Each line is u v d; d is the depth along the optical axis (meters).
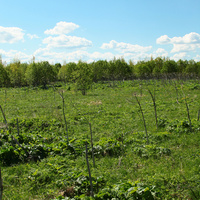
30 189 6.05
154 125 12.38
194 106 16.69
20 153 8.17
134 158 8.00
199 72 48.72
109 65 58.38
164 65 55.22
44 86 44.94
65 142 9.49
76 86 30.72
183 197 5.34
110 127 12.84
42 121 13.98
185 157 7.70
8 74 50.66
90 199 4.94
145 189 4.94
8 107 20.53
